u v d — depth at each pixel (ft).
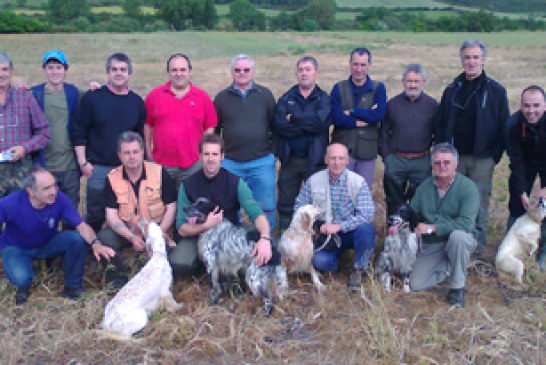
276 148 20.35
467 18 242.17
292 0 330.75
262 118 20.26
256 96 20.17
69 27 211.82
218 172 17.17
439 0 398.83
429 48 129.29
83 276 18.17
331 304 16.34
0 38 147.13
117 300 14.84
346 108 20.27
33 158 18.56
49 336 14.76
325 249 18.13
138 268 18.02
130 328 14.62
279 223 21.70
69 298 16.61
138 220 17.58
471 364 13.60
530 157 18.81
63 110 19.17
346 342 14.47
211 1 250.98
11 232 16.38
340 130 20.57
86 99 18.76
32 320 15.47
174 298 16.85
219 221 16.60
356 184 17.83
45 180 15.33
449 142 19.13
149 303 15.35
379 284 16.99
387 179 20.47
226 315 15.70
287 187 20.77
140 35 169.68
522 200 18.56
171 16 250.37
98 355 14.07
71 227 18.99
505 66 81.82
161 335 14.73
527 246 17.90
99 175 18.99
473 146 18.98
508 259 17.65
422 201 17.78
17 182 18.01
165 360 13.76
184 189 17.29
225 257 16.33
